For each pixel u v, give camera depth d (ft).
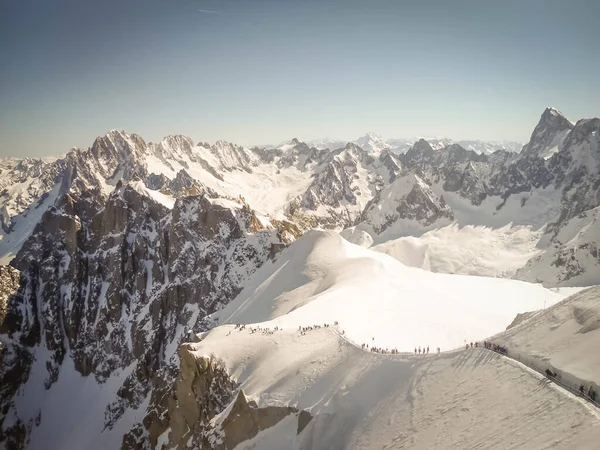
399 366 183.21
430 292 377.30
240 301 552.00
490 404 133.69
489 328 291.17
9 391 559.79
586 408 111.45
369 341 229.66
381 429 158.20
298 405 194.70
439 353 177.88
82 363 625.41
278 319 304.09
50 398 581.53
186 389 275.80
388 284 384.88
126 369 598.75
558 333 149.28
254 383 229.45
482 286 521.24
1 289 631.56
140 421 465.88
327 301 322.55
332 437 171.73
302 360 226.38
